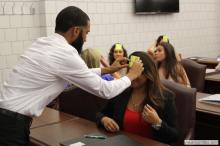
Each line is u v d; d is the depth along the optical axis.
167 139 1.90
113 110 2.14
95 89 1.73
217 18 6.34
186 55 5.78
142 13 4.86
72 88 2.53
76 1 4.12
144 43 5.04
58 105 2.58
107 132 1.91
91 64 2.89
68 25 1.72
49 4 3.84
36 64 1.67
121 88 1.81
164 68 3.14
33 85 1.68
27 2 3.74
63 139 1.81
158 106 1.96
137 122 2.01
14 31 3.65
